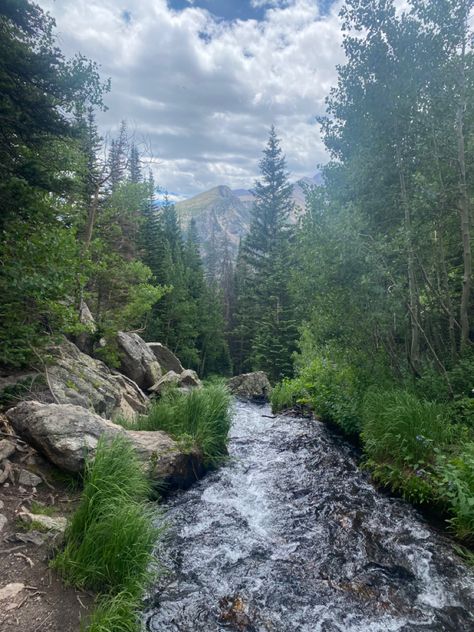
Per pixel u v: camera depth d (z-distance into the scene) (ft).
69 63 25.16
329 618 12.78
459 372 26.30
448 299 29.55
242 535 17.93
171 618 12.29
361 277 28.07
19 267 21.39
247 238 133.69
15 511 14.51
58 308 26.86
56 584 11.51
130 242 76.23
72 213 37.19
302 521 19.34
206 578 14.61
